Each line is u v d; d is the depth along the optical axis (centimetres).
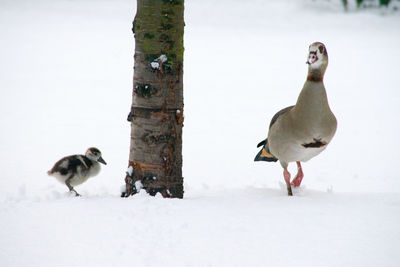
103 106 2369
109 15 6159
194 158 1592
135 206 819
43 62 3538
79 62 3609
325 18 6147
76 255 654
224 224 751
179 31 874
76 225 747
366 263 629
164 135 874
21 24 5278
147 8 855
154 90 866
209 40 4806
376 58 3925
